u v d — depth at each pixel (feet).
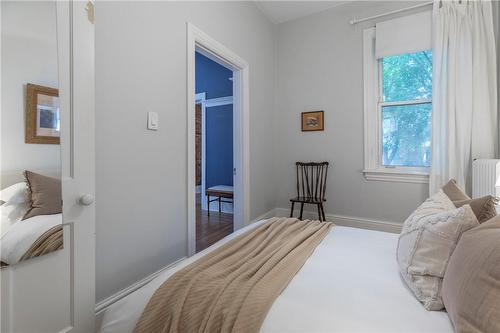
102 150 4.67
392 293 2.86
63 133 3.29
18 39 2.81
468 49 7.88
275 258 3.59
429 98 8.96
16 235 2.82
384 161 9.81
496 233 2.27
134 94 5.24
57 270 3.27
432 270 2.73
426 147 9.11
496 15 7.90
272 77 11.60
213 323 2.50
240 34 9.07
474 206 3.09
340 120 10.47
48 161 3.12
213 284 2.91
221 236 9.92
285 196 11.84
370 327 2.31
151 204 5.68
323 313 2.49
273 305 2.60
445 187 4.65
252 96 10.05
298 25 11.23
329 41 10.59
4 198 2.70
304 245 4.17
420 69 9.07
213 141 14.55
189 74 6.58
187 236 6.65
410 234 3.26
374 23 9.68
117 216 4.97
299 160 11.41
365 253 4.00
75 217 3.45
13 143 2.77
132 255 5.28
